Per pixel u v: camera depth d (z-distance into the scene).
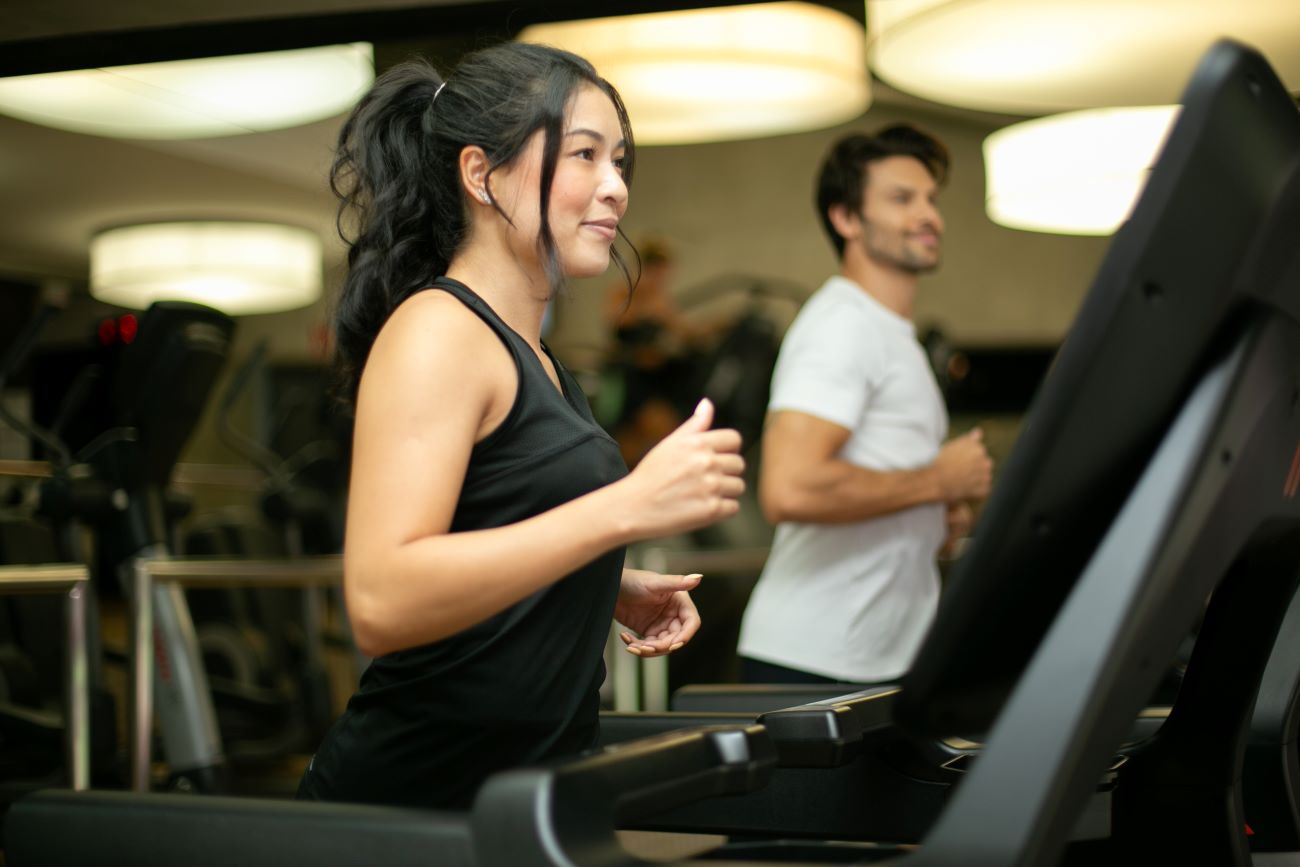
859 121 9.16
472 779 1.22
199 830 0.98
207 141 6.15
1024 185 4.68
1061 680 0.80
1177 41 2.62
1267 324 0.85
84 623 2.60
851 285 2.38
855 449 2.32
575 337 9.21
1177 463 0.82
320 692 5.09
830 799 1.34
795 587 2.29
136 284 6.92
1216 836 1.14
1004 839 0.78
